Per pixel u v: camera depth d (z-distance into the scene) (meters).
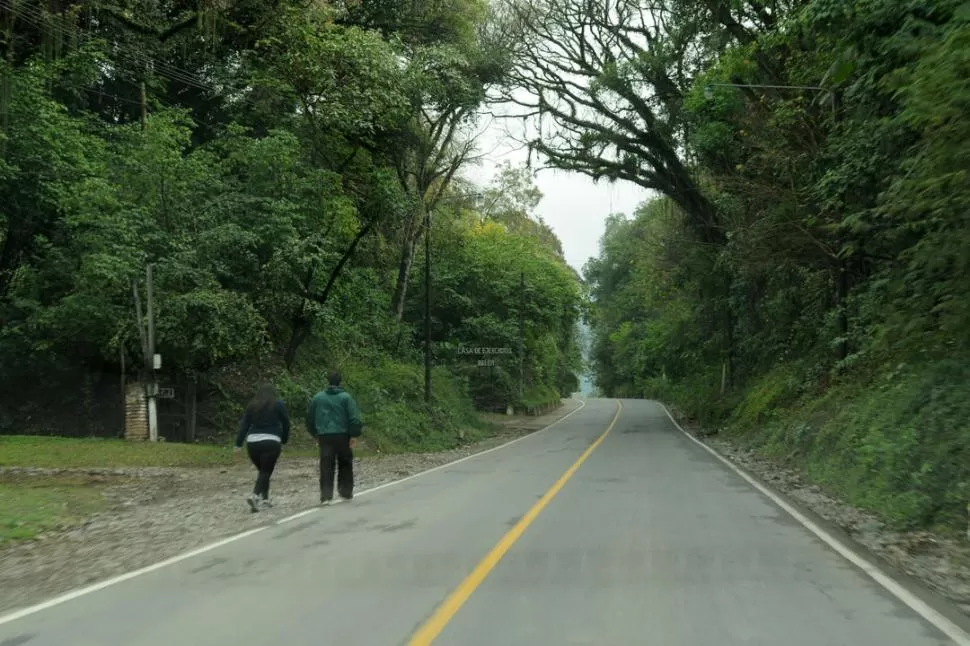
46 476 16.41
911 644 5.31
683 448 24.88
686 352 46.75
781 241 20.89
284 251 24.08
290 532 10.09
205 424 25.09
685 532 9.72
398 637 5.56
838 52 13.16
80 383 24.75
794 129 19.77
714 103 24.77
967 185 9.66
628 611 6.16
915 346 14.19
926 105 9.26
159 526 11.20
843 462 15.02
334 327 28.80
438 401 34.88
